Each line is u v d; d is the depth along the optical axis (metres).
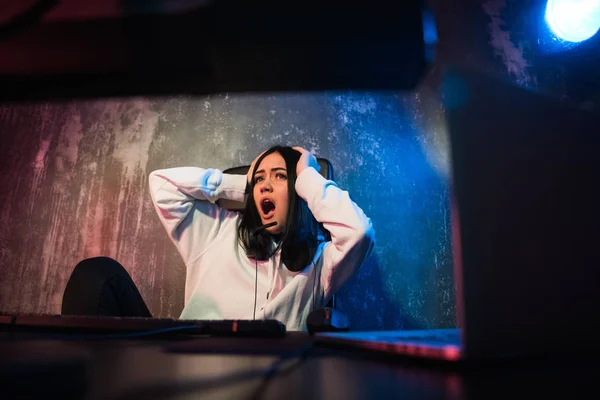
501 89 0.36
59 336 0.51
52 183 1.95
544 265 0.35
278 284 1.30
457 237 0.32
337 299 1.74
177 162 1.95
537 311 0.34
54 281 1.83
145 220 1.89
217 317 1.27
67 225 1.90
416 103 1.97
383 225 1.83
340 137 1.94
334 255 1.29
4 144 2.00
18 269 1.85
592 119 0.41
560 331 0.34
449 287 1.77
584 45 1.88
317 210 1.31
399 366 0.34
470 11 2.04
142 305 1.15
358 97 2.00
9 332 0.59
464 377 0.29
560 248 0.36
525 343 0.33
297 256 1.32
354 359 0.38
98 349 0.41
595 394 0.24
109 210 1.91
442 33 1.99
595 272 0.37
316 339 0.52
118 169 1.96
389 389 0.25
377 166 1.90
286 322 1.23
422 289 1.77
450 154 0.33
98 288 1.00
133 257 1.84
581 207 0.38
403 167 1.90
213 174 1.47
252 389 0.24
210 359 0.36
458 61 1.96
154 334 0.58
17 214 1.91
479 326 0.31
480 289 0.32
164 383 0.25
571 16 1.86
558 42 1.92
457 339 0.44
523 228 0.35
